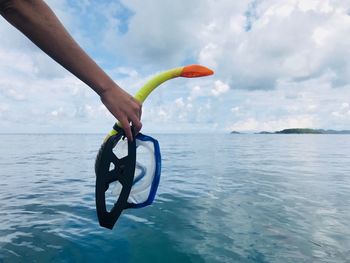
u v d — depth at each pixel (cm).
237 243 247
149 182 127
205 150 1402
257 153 1241
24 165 795
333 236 262
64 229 281
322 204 372
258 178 579
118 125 112
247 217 317
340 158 1021
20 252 230
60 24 87
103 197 112
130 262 216
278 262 213
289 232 272
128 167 113
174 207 355
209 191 450
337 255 225
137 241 252
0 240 253
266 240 253
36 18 83
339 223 297
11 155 1116
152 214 326
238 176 602
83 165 796
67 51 88
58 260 218
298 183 522
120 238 259
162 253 229
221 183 521
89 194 436
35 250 234
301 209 349
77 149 1473
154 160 127
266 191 450
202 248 238
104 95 98
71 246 242
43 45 87
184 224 293
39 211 342
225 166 770
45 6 85
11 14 82
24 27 84
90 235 265
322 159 982
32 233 270
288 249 235
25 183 529
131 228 283
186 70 116
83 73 92
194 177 588
